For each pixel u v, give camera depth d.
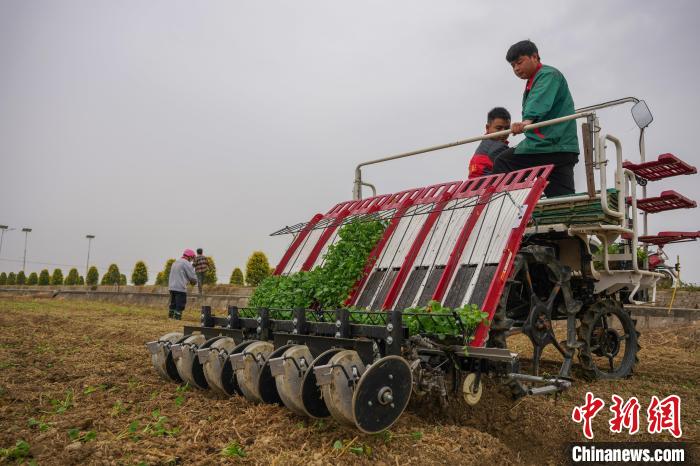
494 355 3.57
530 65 6.08
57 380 5.13
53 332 9.02
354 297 5.16
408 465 3.14
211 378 4.29
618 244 6.38
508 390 4.71
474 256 4.47
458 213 4.97
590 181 5.14
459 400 4.46
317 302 5.23
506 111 7.00
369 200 6.17
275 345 4.21
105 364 5.91
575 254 5.66
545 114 5.89
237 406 4.02
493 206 4.71
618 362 7.48
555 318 5.84
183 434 3.43
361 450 3.18
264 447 3.19
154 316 14.26
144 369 5.64
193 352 4.59
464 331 3.76
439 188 5.55
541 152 5.85
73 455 2.99
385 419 3.26
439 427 3.87
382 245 5.37
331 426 3.57
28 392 4.52
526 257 4.81
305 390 3.42
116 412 3.90
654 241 6.75
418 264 4.88
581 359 5.84
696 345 9.43
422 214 5.05
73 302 21.36
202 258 20.38
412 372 3.62
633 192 5.98
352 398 3.17
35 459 2.97
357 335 3.85
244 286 24.50
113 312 14.98
